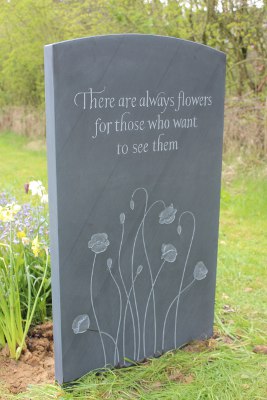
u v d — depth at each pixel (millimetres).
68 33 10180
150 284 3207
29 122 11469
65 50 2605
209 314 3557
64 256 2828
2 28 11555
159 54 2947
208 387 2971
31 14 10898
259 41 7648
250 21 7555
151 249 3164
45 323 3559
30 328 3506
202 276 3451
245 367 3186
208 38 7891
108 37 2736
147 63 2908
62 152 2703
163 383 3039
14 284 3285
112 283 3045
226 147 7531
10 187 5844
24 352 3229
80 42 2645
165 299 3299
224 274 4594
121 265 3059
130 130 2920
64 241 2811
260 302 4074
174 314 3367
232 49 7859
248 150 7305
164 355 3301
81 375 3035
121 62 2807
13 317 3100
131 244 3070
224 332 3623
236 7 7543
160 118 3033
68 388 2953
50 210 2826
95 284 2979
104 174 2869
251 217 6289
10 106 12078
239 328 3664
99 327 3051
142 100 2934
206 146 3287
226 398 2900
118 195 2953
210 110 3264
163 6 7980
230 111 7465
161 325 3318
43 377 3057
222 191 6777
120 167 2924
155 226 3150
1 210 3328
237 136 7457
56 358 2986
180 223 3262
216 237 3473
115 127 2859
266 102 7113
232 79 7977
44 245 3637
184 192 3238
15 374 3070
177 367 3176
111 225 2965
